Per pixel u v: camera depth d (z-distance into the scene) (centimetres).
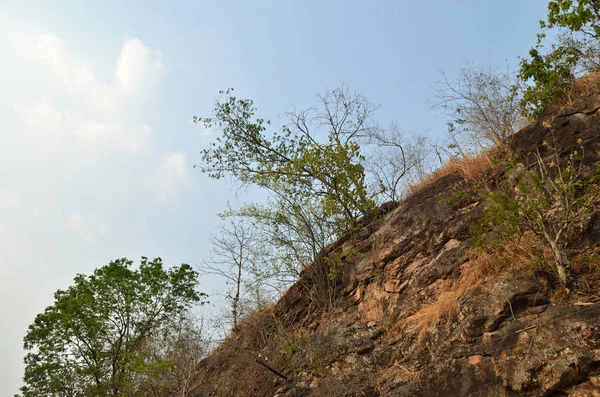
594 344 551
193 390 1196
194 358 1288
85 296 1895
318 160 1225
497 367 606
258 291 1218
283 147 1523
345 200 1180
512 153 901
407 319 841
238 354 1145
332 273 1082
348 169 1198
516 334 623
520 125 1032
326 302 1088
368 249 1085
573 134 828
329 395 799
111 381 1605
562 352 562
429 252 928
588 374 536
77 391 1722
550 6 953
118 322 1908
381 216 1153
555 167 804
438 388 656
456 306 734
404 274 938
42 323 1877
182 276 2033
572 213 680
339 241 1163
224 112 1575
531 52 1010
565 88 938
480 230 765
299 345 1009
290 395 867
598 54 980
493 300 683
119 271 1978
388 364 789
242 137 1555
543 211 695
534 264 680
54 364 1798
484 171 940
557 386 544
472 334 673
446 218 939
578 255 664
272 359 1026
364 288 1016
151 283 1980
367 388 763
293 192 1230
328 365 878
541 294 646
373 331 886
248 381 1037
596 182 729
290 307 1190
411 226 1005
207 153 1574
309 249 1155
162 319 1908
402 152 1362
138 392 1377
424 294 862
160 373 1323
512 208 671
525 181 817
